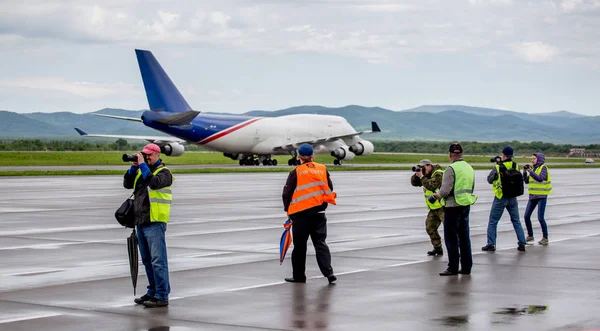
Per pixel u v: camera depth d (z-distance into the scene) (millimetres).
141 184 13383
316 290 14484
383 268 17156
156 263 13000
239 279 15625
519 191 20156
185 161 101750
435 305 13078
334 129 88375
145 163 13227
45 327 11406
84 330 11258
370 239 22391
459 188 16172
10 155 110688
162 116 73812
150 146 13547
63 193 40000
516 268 17297
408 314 12367
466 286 14938
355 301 13430
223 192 41938
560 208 34562
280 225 25828
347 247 20641
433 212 19297
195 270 16688
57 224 25703
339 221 27516
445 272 16281
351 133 89938
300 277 15359
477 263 18094
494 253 19891
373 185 50500
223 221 27078
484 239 22859
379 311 12602
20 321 11789
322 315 12297
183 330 11305
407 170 77500
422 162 19344
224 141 79750
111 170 66875
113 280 15383
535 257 19125
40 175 58125
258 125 82000
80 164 87438
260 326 11555
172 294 14031
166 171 13344
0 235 22688
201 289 14516
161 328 11422
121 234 23047
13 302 13219
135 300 13156
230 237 22531
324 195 15336
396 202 36375
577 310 12664
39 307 12828
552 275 16312
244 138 81000
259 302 13328
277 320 11953
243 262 17828
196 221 27047
